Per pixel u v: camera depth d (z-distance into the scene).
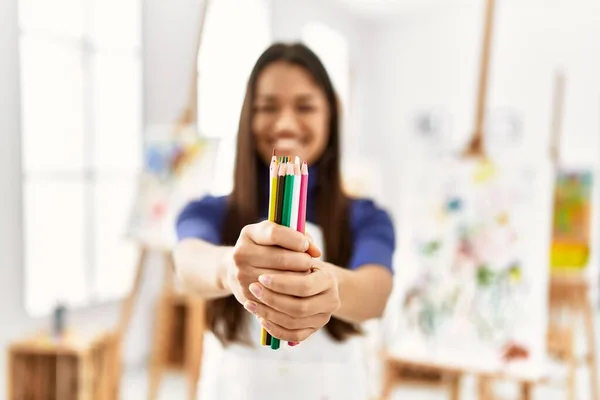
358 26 5.18
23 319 2.35
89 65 2.69
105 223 2.80
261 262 0.49
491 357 1.63
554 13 4.55
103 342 2.09
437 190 1.85
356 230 0.85
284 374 0.92
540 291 1.63
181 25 3.01
